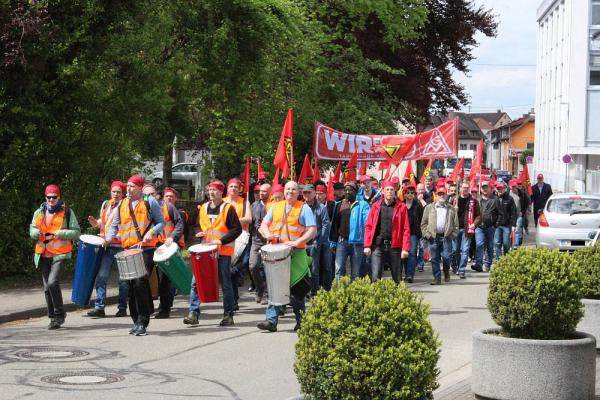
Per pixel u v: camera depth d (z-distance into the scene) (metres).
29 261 19.50
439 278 19.91
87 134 20.56
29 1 18.02
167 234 15.21
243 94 26.97
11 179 19.59
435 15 38.56
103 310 14.45
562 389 8.17
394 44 35.50
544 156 72.31
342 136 24.59
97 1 19.41
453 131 24.39
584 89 55.75
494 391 8.36
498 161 154.12
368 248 14.72
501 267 8.86
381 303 6.15
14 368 10.01
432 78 39.66
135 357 10.84
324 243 16.34
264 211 16.16
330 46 32.28
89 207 21.16
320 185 17.30
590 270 11.30
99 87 19.91
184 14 23.98
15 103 18.70
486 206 22.80
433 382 6.25
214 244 13.33
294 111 30.36
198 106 27.22
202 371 10.04
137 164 22.39
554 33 67.81
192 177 40.62
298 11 27.69
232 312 13.60
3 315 13.91
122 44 20.27
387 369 5.97
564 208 24.38
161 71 21.39
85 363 10.38
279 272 12.47
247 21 24.98
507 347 8.30
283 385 9.36
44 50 18.34
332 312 6.17
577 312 8.74
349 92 33.59
